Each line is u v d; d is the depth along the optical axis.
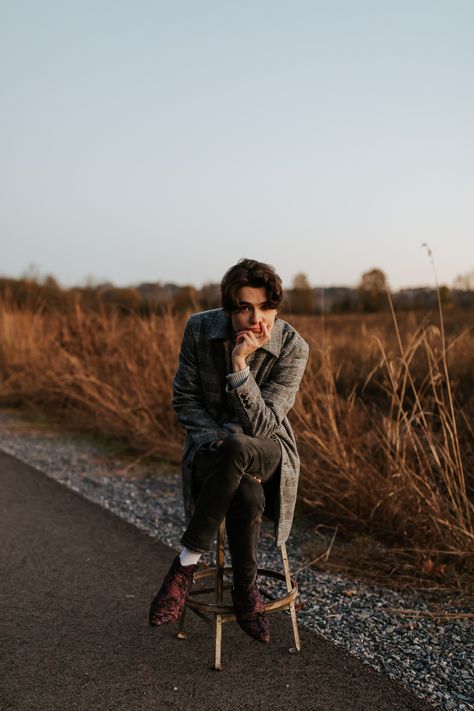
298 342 3.22
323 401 5.27
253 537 2.78
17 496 5.42
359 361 7.77
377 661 2.90
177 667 2.87
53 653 2.97
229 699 2.62
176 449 6.59
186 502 3.18
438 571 3.78
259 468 2.91
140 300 9.52
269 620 3.30
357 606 3.46
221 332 3.11
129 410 7.20
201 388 3.22
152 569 3.97
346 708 2.56
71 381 8.52
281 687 2.71
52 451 7.05
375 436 5.02
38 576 3.84
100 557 4.14
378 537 4.38
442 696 2.63
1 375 10.33
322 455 4.79
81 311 10.05
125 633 3.17
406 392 6.65
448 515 4.02
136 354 8.24
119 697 2.63
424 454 4.41
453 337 7.13
